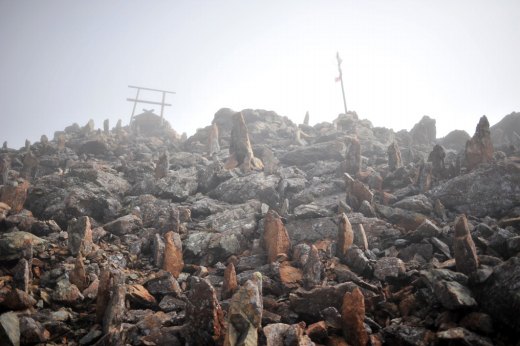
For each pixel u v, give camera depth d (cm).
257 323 635
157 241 1123
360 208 1267
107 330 728
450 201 1242
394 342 686
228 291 870
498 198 1169
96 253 1083
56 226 1262
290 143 2622
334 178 1716
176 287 911
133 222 1316
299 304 798
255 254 1099
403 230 1141
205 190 1738
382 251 1037
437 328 678
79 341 738
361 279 886
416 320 720
